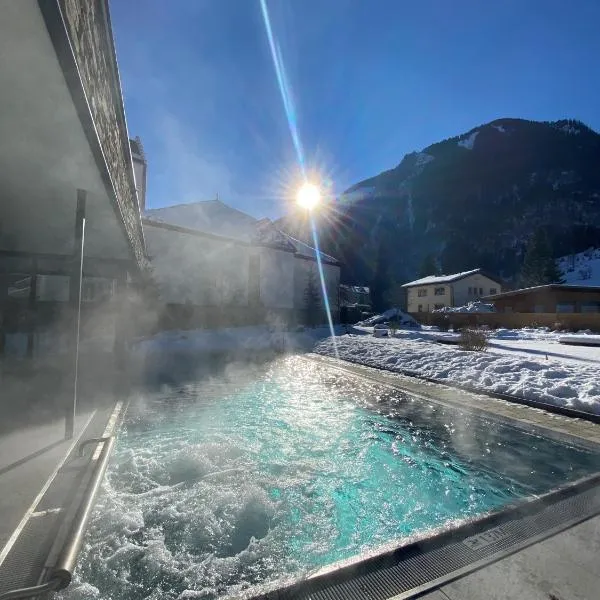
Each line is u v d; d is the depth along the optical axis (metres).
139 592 2.54
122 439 5.25
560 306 26.67
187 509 3.57
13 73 2.18
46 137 3.00
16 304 9.02
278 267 24.17
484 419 5.78
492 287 39.53
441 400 6.77
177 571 2.74
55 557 2.26
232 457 4.79
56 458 3.77
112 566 2.76
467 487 3.98
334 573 2.05
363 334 19.81
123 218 5.07
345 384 8.78
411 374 9.12
